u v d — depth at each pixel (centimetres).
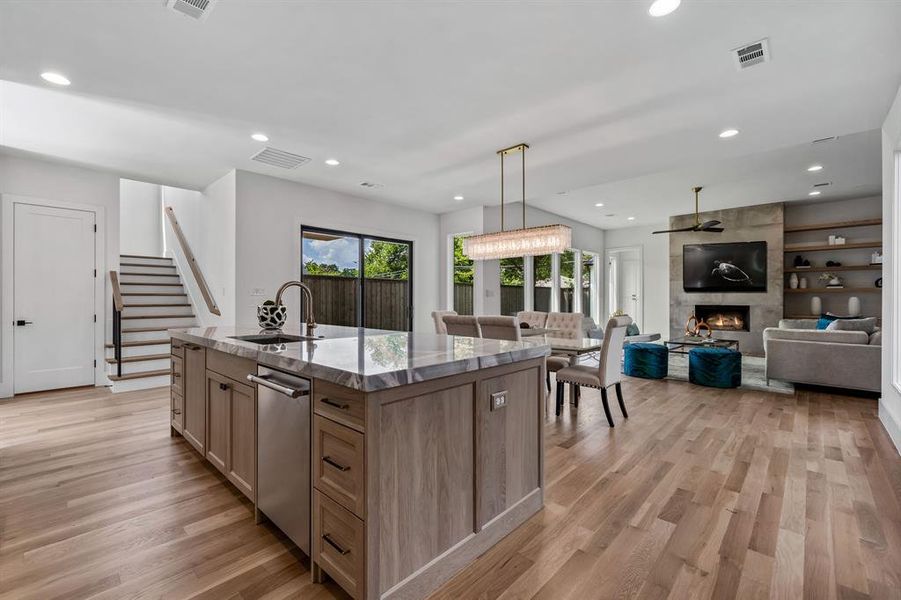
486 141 385
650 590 154
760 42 233
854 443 309
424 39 233
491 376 182
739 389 487
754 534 190
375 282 644
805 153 475
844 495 227
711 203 734
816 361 466
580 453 290
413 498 149
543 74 268
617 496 228
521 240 462
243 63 257
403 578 146
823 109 316
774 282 738
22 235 449
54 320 468
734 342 603
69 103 312
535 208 772
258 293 498
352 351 186
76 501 217
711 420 367
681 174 558
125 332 508
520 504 199
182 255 663
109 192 500
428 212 716
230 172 490
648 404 423
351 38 232
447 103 309
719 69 261
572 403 416
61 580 157
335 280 592
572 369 376
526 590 155
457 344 213
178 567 166
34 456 277
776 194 671
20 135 379
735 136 368
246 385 205
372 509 136
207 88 288
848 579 159
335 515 149
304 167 470
